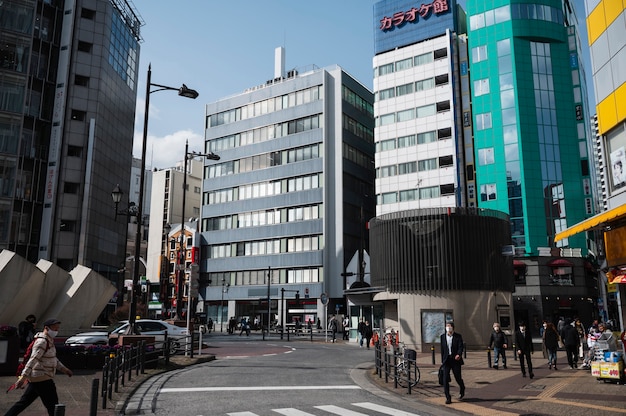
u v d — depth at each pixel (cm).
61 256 5331
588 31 2028
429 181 6325
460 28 7100
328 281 6550
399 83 6788
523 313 5284
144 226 11769
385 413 1023
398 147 6631
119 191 2244
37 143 5438
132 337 1795
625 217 1731
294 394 1255
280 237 6994
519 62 6038
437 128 6397
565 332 1877
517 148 5831
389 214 3042
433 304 2792
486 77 6181
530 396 1245
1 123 5138
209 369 1772
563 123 5941
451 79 6388
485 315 2786
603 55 1908
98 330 2792
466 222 2872
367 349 2997
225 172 7800
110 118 6100
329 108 7119
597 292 5656
